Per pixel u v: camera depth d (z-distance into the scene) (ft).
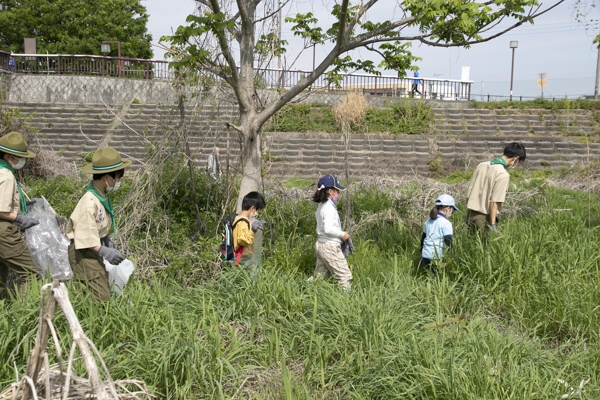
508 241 19.71
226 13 21.68
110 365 12.20
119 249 20.42
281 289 16.30
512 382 11.75
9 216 16.17
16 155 16.43
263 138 30.30
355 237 25.04
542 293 17.65
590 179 45.03
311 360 13.20
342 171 58.59
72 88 76.43
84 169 15.43
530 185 39.99
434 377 11.91
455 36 20.11
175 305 15.93
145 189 22.41
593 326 16.01
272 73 24.84
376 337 13.66
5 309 14.03
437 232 20.16
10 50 109.40
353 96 30.01
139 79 78.18
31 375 8.40
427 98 90.38
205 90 23.71
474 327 15.11
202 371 12.00
